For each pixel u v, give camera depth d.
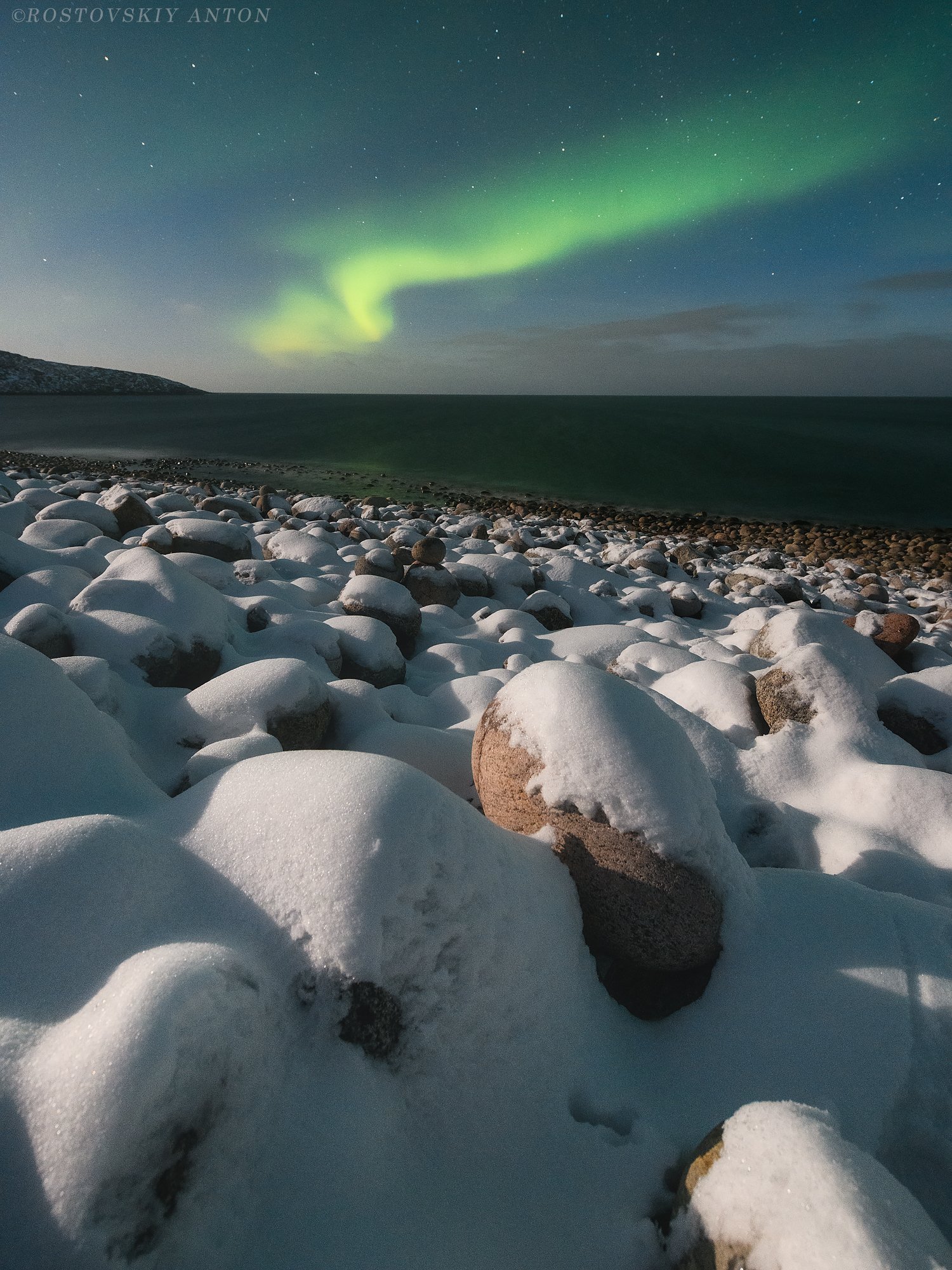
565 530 14.00
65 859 1.61
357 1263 1.30
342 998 1.53
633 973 2.16
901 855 2.79
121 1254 1.09
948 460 37.59
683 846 2.11
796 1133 1.33
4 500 8.98
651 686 4.27
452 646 5.59
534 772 2.29
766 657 4.72
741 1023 2.00
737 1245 1.26
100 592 4.36
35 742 2.24
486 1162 1.56
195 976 1.32
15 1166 1.15
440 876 1.71
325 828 1.70
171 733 3.31
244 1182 1.30
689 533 18.75
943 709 3.81
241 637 4.89
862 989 1.99
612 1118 1.77
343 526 10.72
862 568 13.49
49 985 1.44
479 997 1.70
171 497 10.49
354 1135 1.41
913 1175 1.72
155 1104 1.16
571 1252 1.46
